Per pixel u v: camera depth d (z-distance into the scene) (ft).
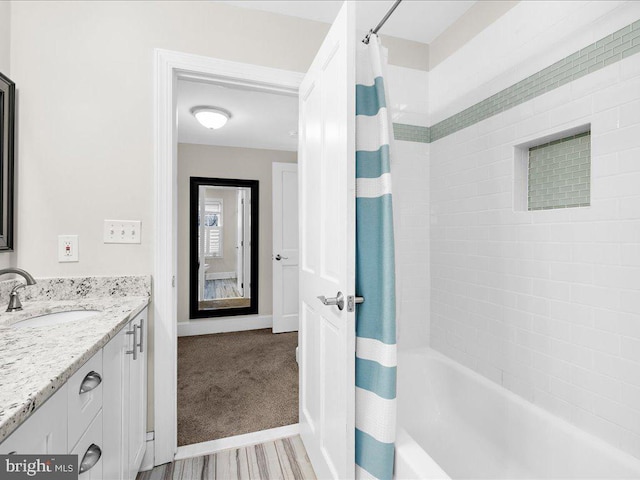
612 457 3.52
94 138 4.80
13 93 4.38
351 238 3.54
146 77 5.01
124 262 4.91
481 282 5.64
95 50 4.81
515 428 4.65
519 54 4.89
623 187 3.58
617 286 3.63
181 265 12.21
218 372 8.52
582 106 4.00
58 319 4.22
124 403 3.76
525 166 5.04
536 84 4.62
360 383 3.85
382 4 5.75
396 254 4.14
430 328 7.00
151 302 5.00
